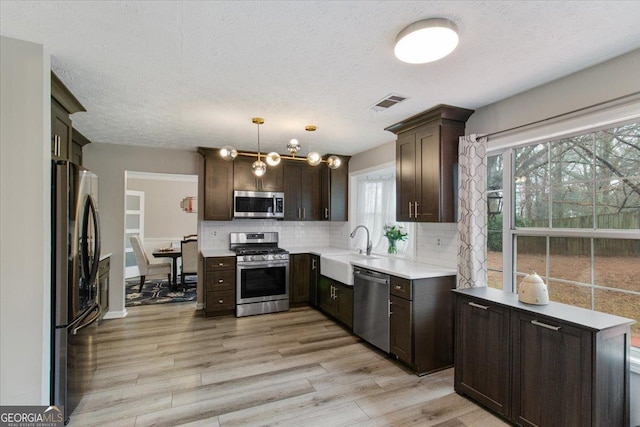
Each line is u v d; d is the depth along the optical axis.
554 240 2.40
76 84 2.35
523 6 1.49
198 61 2.02
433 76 2.23
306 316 4.43
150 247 7.41
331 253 4.57
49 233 1.94
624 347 1.79
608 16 1.56
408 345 2.78
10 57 1.79
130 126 3.43
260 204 4.83
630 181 2.00
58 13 1.56
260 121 3.21
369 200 4.75
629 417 1.82
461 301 2.45
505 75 2.21
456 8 1.51
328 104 2.76
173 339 3.56
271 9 1.52
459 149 2.88
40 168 1.85
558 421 1.81
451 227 3.16
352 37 1.75
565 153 2.34
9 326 1.79
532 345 1.96
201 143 4.25
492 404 2.19
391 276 3.01
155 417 2.16
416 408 2.28
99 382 2.61
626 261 2.02
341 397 2.41
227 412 2.22
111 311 4.31
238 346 3.37
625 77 1.92
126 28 1.68
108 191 4.32
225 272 4.41
